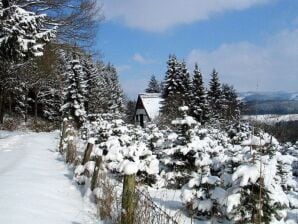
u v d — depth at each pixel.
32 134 28.06
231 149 7.98
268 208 5.36
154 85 100.06
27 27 15.73
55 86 47.97
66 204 6.92
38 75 37.81
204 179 6.45
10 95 41.16
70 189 8.16
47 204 6.66
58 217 6.02
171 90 55.06
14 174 9.22
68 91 41.34
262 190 5.25
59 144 16.44
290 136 12.60
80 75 41.91
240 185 5.10
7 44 15.70
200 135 9.95
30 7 23.05
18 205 6.23
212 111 49.62
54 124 43.66
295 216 6.86
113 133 12.59
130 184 5.09
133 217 5.07
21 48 15.73
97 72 62.88
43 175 9.50
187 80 56.19
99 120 17.81
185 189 6.70
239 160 6.13
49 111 52.97
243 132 12.03
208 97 56.38
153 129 12.71
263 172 5.22
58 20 23.88
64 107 41.34
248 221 5.37
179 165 9.09
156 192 8.70
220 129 17.08
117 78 82.00
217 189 6.26
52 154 14.39
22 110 47.03
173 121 9.14
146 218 5.17
